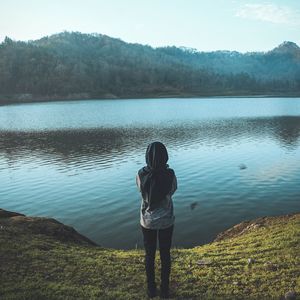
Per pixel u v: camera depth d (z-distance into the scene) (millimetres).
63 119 81438
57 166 32875
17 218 11734
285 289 7188
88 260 8789
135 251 10805
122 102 161250
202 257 9500
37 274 7707
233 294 7094
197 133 54375
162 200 6359
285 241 10094
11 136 54188
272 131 55875
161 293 6812
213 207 20656
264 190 23781
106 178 28031
